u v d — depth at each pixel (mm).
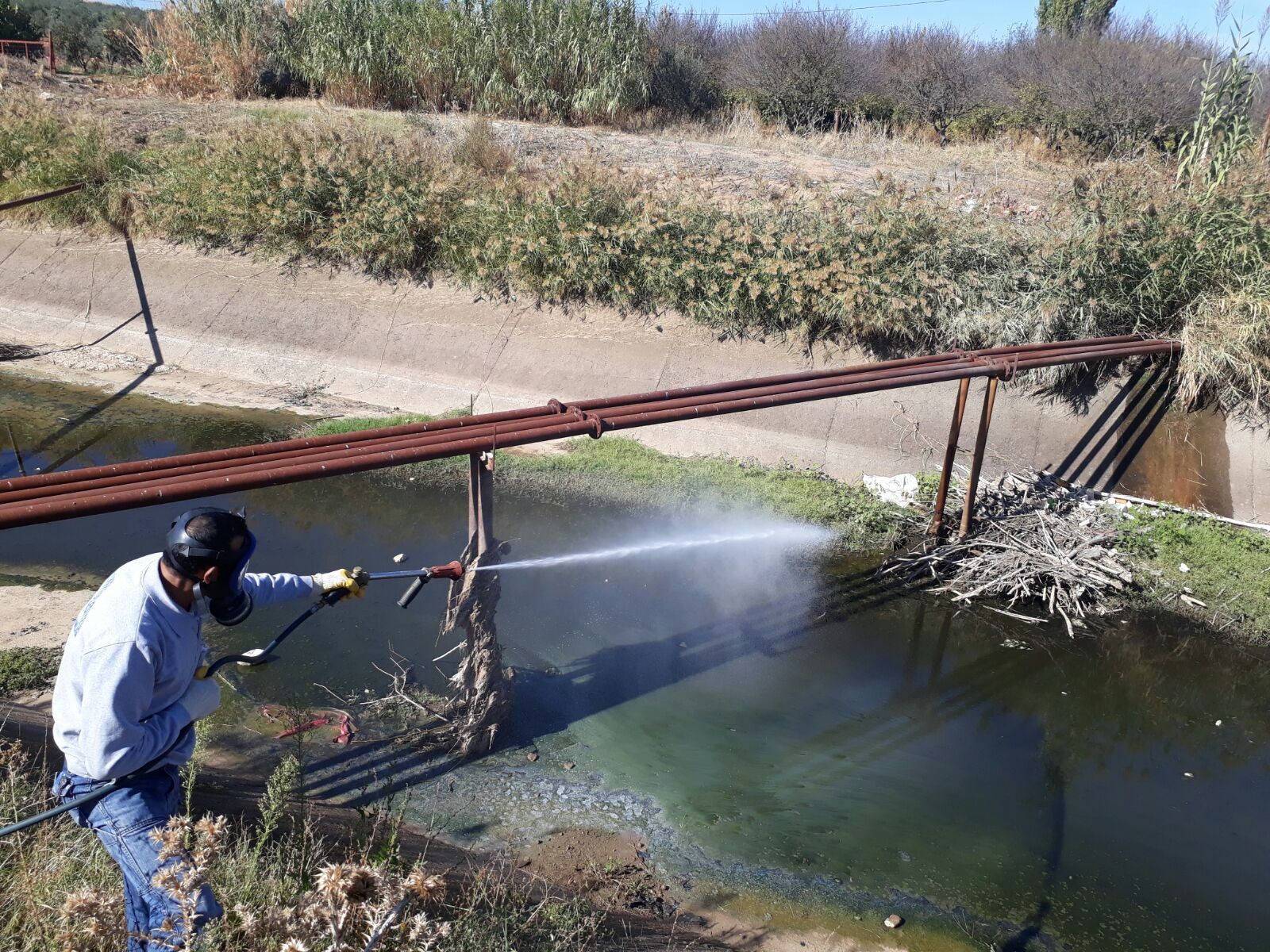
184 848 2529
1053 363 8664
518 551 8602
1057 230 10945
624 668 6988
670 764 6031
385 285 13086
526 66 18328
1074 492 9891
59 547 7980
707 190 12648
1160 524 9133
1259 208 10453
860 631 7797
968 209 12141
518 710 6395
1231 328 9766
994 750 6492
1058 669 7504
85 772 2588
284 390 12156
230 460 4785
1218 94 11469
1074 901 5199
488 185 13391
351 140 13992
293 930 2715
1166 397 10266
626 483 10039
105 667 2447
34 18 26922
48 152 14984
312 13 19047
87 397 11617
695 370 11664
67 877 3166
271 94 20172
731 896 5000
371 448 5086
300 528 8766
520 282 12570
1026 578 8297
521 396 11891
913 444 10727
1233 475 9820
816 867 5293
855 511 9641
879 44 23266
